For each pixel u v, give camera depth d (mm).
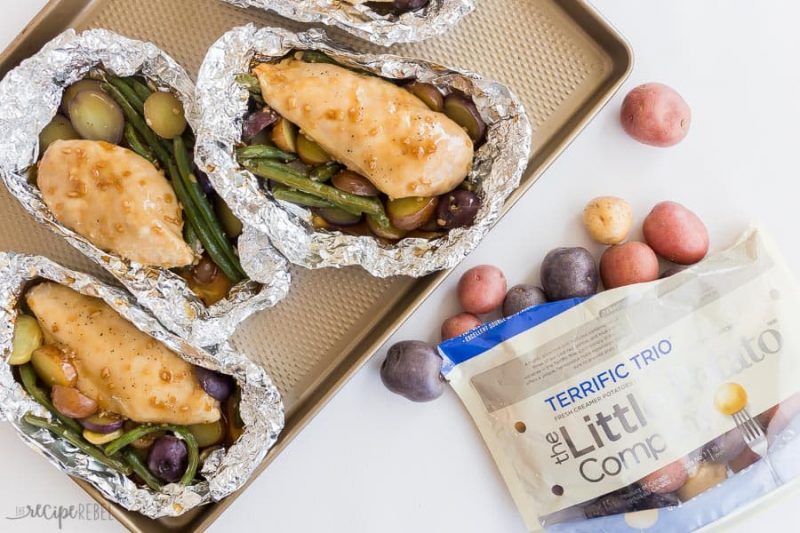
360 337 1052
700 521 1053
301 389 1052
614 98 1067
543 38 1047
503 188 1001
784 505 1064
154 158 1024
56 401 1005
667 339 1052
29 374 1017
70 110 1013
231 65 994
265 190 1016
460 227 1011
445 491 1076
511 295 1051
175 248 1005
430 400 1051
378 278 1052
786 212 1071
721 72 1071
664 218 1044
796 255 1072
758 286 1050
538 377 1057
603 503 1057
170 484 1019
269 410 1006
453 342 1049
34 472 1068
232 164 1000
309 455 1075
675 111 1038
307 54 1010
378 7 1025
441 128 991
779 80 1071
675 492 1052
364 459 1075
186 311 1013
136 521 1032
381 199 1017
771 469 1049
